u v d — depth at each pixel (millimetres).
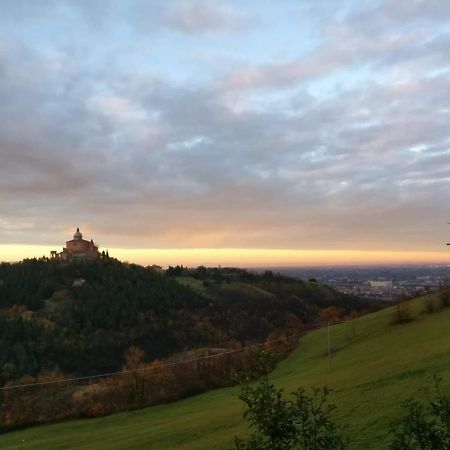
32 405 72750
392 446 5922
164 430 42281
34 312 131250
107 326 123375
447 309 74438
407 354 47938
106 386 76688
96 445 43844
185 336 118188
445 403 5918
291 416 5508
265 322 127750
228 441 31141
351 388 36625
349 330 83500
